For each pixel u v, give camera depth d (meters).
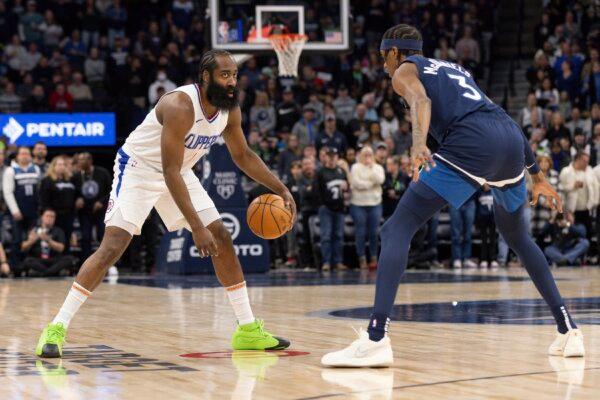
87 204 15.92
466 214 17.03
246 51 15.55
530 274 5.32
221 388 4.25
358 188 16.59
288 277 14.31
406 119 19.48
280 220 5.84
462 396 3.99
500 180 5.10
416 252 16.92
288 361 5.16
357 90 21.77
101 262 5.53
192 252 15.26
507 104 22.92
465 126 4.98
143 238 17.44
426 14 23.92
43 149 15.89
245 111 20.23
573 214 17.36
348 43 15.92
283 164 17.39
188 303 9.45
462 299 9.69
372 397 3.99
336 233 16.56
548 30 23.48
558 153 17.92
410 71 5.03
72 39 21.89
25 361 5.20
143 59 21.19
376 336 4.88
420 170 5.08
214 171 15.27
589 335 6.21
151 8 23.66
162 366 4.98
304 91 21.00
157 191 5.62
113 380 4.49
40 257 15.41
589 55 21.70
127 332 6.73
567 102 20.56
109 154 18.89
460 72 5.21
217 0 15.45
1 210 15.66
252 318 5.70
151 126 5.53
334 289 11.52
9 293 11.13
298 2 15.84
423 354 5.38
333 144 18.09
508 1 25.92
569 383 4.32
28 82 20.36
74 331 6.81
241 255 15.38
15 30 21.70
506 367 4.84
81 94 20.28
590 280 12.88
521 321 7.31
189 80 21.42
